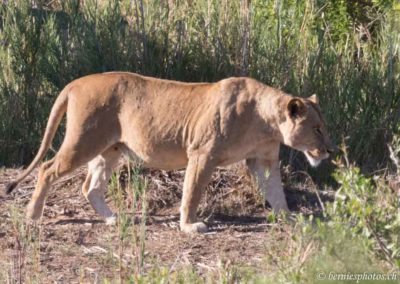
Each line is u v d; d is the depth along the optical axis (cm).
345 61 3356
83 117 2567
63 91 2639
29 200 2811
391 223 1952
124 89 2588
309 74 3284
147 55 3334
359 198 1956
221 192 2830
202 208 2764
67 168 2578
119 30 3372
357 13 3944
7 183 2961
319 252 1909
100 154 2628
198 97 2564
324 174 3147
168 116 2566
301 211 2823
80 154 2572
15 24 3466
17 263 2228
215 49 3344
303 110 2486
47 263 2294
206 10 3419
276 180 2638
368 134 3225
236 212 2781
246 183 2828
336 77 3312
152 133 2572
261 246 2433
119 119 2591
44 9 3675
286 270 1880
